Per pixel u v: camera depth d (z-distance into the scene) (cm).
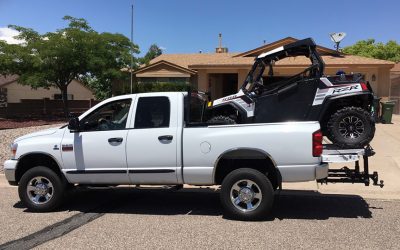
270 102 840
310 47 816
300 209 750
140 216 712
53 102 2867
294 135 663
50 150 742
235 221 677
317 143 662
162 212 738
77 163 734
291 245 562
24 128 1977
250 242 574
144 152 709
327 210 744
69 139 739
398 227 642
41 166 758
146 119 722
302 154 661
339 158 693
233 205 680
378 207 762
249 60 2583
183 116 708
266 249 547
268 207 667
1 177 1035
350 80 806
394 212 729
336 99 789
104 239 590
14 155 759
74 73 2533
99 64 2406
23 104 2698
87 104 3086
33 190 746
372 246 558
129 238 594
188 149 695
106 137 725
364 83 790
